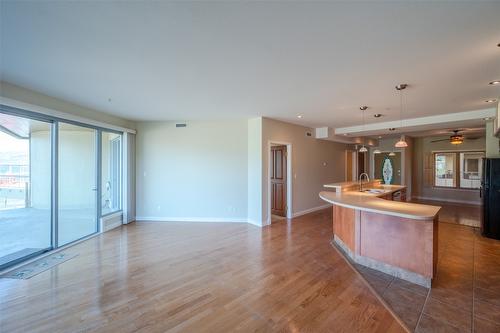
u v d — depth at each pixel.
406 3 1.59
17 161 3.44
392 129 6.04
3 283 2.74
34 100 3.45
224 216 5.67
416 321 2.09
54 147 3.80
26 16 1.72
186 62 2.52
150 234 4.64
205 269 3.12
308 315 2.18
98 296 2.48
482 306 2.31
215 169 5.67
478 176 7.99
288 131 6.01
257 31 1.94
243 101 4.01
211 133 5.68
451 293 2.55
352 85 3.20
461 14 1.70
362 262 3.27
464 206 7.64
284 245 4.05
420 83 3.11
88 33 1.96
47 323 2.06
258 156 5.31
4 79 2.98
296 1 1.57
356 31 1.93
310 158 6.77
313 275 2.96
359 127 6.41
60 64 2.56
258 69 2.70
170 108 4.48
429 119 5.21
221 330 1.99
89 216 4.62
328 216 6.31
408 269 2.81
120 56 2.38
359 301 2.41
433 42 2.10
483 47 2.18
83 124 4.35
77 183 4.33
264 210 5.32
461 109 4.52
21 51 2.27
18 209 3.48
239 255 3.61
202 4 1.60
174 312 2.22
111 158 5.24
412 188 9.28
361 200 3.52
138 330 1.98
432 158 8.95
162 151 5.72
